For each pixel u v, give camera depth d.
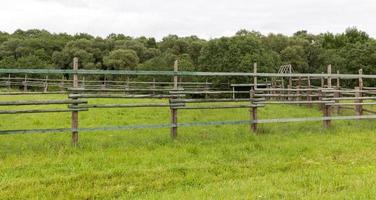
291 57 64.38
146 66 53.16
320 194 5.85
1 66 57.12
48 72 9.30
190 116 15.92
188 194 5.99
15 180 6.61
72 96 9.34
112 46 73.88
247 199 5.65
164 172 7.21
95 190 6.21
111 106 9.69
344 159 8.39
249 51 46.88
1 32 90.12
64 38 84.19
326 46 78.19
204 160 8.27
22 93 13.70
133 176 6.96
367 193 5.74
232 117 15.77
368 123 14.02
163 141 10.05
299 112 18.38
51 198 5.86
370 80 49.41
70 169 7.37
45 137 10.55
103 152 8.73
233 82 42.22
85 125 13.23
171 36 86.94
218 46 48.28
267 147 9.52
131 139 10.41
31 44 71.06
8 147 9.20
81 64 66.44
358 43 62.59
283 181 6.66
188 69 51.00
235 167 7.68
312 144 9.90
